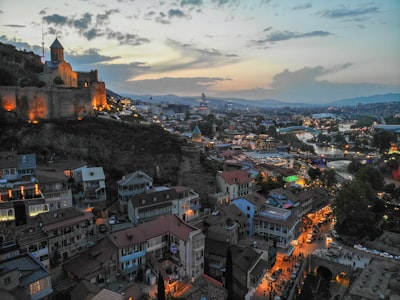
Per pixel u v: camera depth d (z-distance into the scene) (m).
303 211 107.25
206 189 104.06
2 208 62.84
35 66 144.38
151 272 65.00
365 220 94.06
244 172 113.31
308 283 78.56
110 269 61.19
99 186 86.94
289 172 152.62
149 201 81.06
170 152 112.69
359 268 78.94
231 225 83.19
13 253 55.16
